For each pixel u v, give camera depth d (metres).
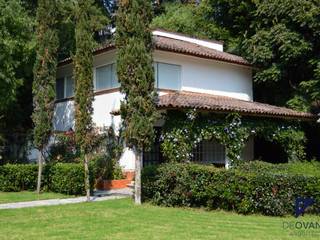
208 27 30.61
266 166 15.44
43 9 18.53
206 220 11.49
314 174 13.06
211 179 13.20
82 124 15.46
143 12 14.80
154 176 14.46
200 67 22.92
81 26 15.69
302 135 21.77
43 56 18.42
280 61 23.73
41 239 9.26
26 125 28.23
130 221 11.31
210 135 17.84
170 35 25.00
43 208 13.61
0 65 20.41
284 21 23.09
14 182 18.62
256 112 19.02
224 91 23.95
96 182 18.58
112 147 20.38
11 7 21.05
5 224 11.00
